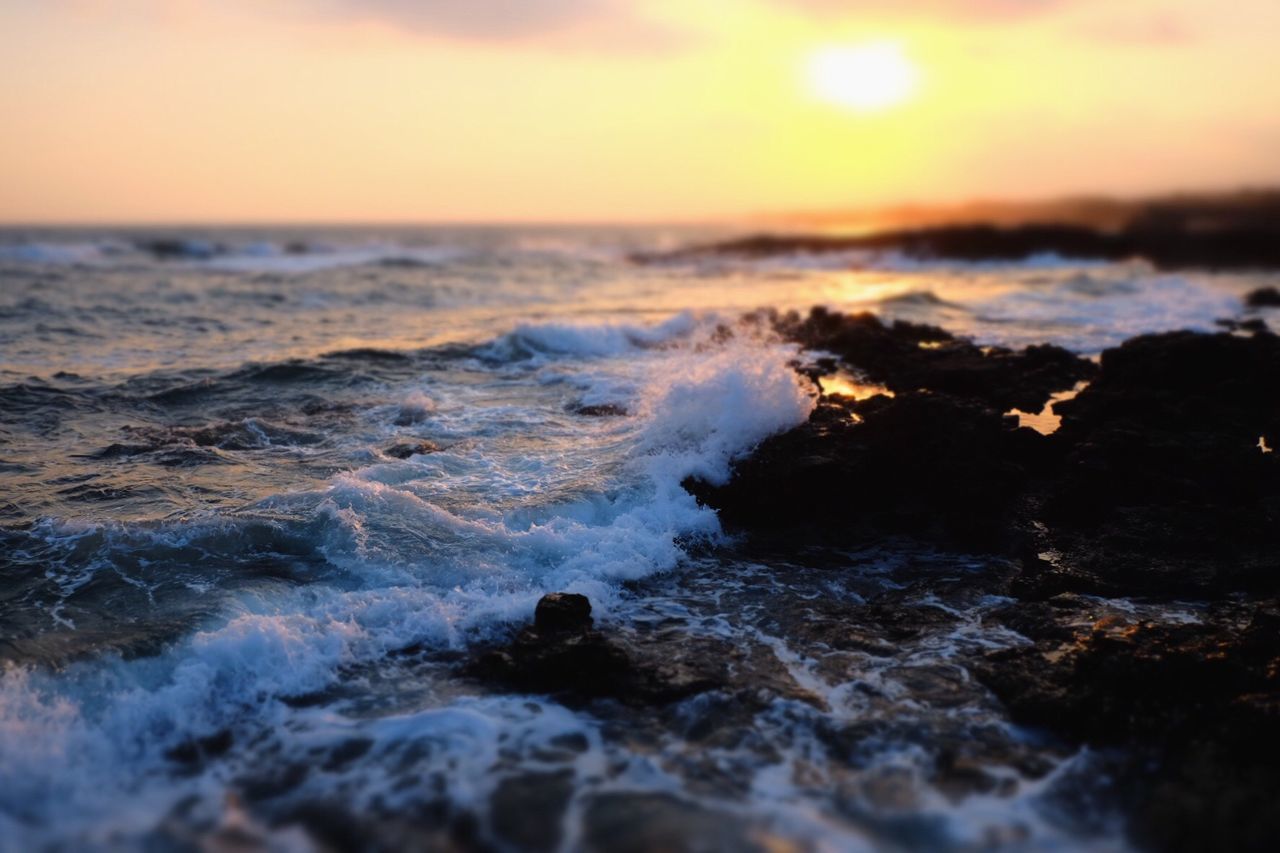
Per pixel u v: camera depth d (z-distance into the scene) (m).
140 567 6.75
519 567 7.09
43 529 7.36
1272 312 21.64
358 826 4.30
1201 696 5.04
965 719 5.20
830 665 5.91
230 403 11.83
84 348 15.43
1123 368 12.44
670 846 4.12
